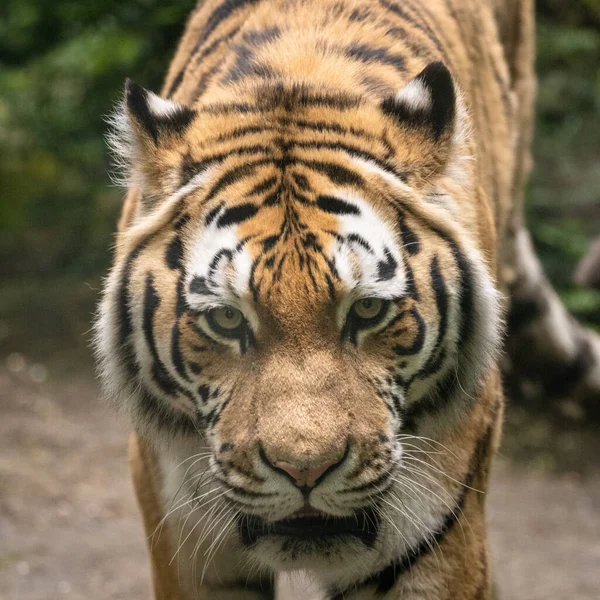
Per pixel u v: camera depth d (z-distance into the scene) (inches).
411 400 155.5
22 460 364.2
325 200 148.9
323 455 138.0
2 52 568.4
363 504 146.9
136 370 159.9
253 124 158.1
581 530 331.9
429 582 169.6
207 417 151.3
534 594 288.8
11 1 518.6
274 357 142.8
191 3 430.0
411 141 158.1
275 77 168.2
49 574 291.7
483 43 230.2
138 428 165.6
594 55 491.2
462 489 171.2
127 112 159.0
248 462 143.8
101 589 283.9
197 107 166.4
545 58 491.2
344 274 142.9
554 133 528.7
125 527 325.1
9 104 572.7
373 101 162.6
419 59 184.2
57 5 498.6
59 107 552.4
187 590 182.9
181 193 154.9
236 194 151.2
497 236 224.2
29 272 552.1
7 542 309.3
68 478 354.6
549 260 448.5
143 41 463.5
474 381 161.9
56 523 324.5
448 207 158.4
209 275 147.3
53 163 636.7
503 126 232.8
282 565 157.3
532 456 385.7
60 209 613.0
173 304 151.1
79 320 495.5
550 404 416.5
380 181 152.2
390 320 147.8
